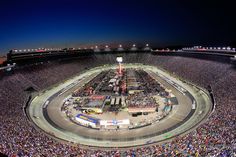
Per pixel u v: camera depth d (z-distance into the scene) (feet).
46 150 118.83
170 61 485.15
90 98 255.09
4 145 118.83
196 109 205.46
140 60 595.47
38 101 241.96
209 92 237.04
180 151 110.01
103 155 114.73
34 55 370.73
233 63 288.30
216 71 285.23
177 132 155.94
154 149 118.42
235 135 116.16
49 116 203.51
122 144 144.46
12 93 227.40
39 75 322.96
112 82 347.36
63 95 274.36
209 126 137.59
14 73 282.36
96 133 167.02
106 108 224.12
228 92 203.10
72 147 126.62
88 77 408.05
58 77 355.36
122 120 180.24
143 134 161.58
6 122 154.51
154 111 206.49
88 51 615.16
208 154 100.73
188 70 357.61
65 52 492.13
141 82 338.95
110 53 651.66
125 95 268.82
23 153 111.96
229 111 155.12
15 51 329.72
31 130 147.64
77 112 214.48
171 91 279.69
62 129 174.70
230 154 95.96
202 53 397.80
